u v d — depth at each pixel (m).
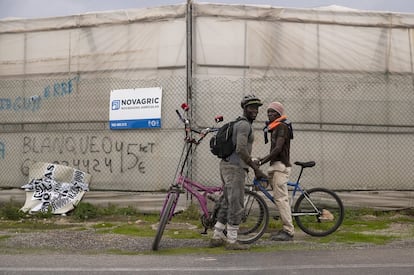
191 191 6.86
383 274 5.10
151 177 9.10
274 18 9.17
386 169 9.35
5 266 5.40
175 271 5.21
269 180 7.23
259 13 9.13
